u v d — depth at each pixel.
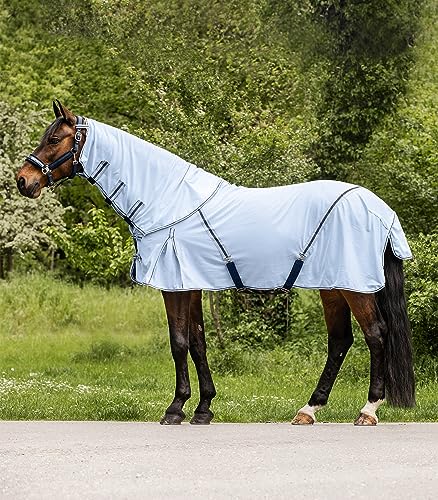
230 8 29.03
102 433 9.55
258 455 7.87
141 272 10.42
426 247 15.47
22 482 6.88
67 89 34.75
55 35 34.28
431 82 27.59
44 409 11.70
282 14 27.69
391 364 10.34
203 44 28.69
